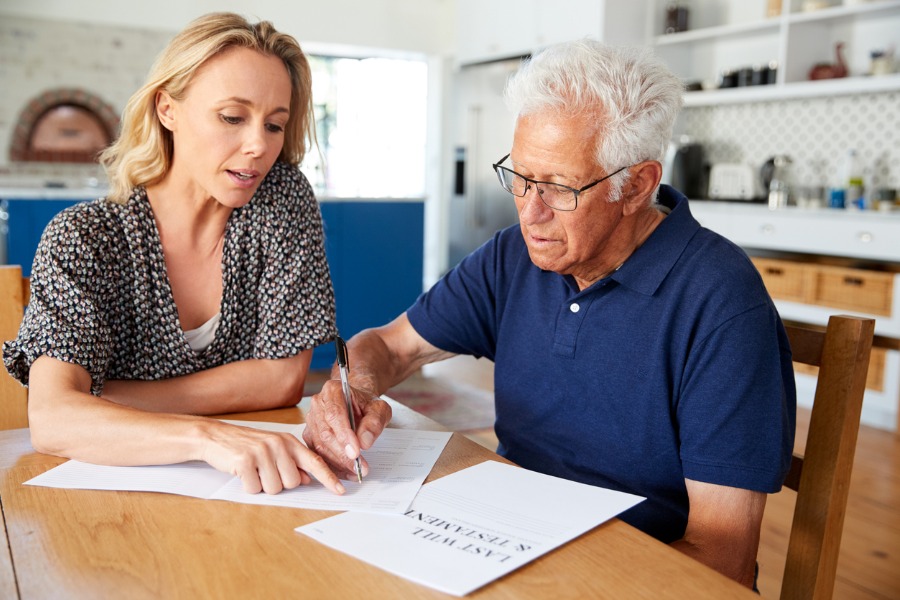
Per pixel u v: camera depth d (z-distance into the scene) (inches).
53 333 43.3
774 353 40.6
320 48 257.8
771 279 155.5
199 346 52.7
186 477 36.9
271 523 32.1
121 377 51.0
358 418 41.6
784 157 171.2
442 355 55.8
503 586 27.1
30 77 216.2
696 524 39.8
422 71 282.7
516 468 38.7
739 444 39.4
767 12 169.9
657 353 43.1
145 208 49.4
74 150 222.8
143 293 49.8
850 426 40.3
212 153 46.6
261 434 37.0
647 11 192.4
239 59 45.6
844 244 146.9
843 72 157.9
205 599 26.1
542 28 207.5
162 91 47.3
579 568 28.5
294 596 26.3
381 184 293.0
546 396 48.0
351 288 177.9
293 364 52.6
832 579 41.4
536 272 49.9
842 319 40.5
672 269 43.4
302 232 55.0
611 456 45.4
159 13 227.5
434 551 29.4
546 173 40.8
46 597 26.1
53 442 39.4
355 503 34.1
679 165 184.2
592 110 39.6
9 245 165.6
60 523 31.9
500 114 229.3
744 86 173.8
